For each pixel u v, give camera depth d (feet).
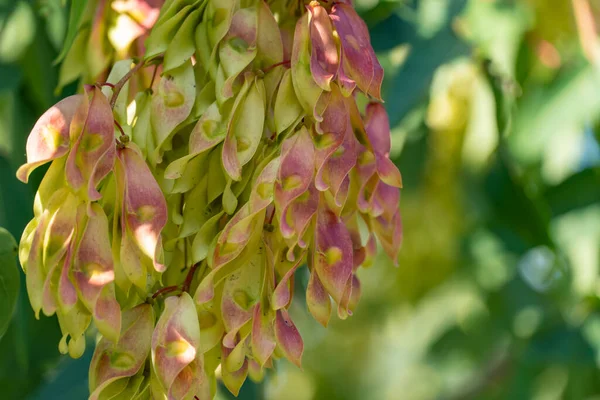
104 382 2.70
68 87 3.51
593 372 4.86
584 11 3.78
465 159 4.47
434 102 4.36
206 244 2.74
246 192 2.76
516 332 5.14
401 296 5.25
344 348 7.19
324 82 2.73
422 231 4.82
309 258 2.78
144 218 2.71
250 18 2.79
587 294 4.39
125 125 2.82
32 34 3.52
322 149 2.74
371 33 3.68
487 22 3.78
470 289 5.63
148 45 2.79
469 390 5.54
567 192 4.38
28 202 3.45
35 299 2.71
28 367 3.57
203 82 2.80
